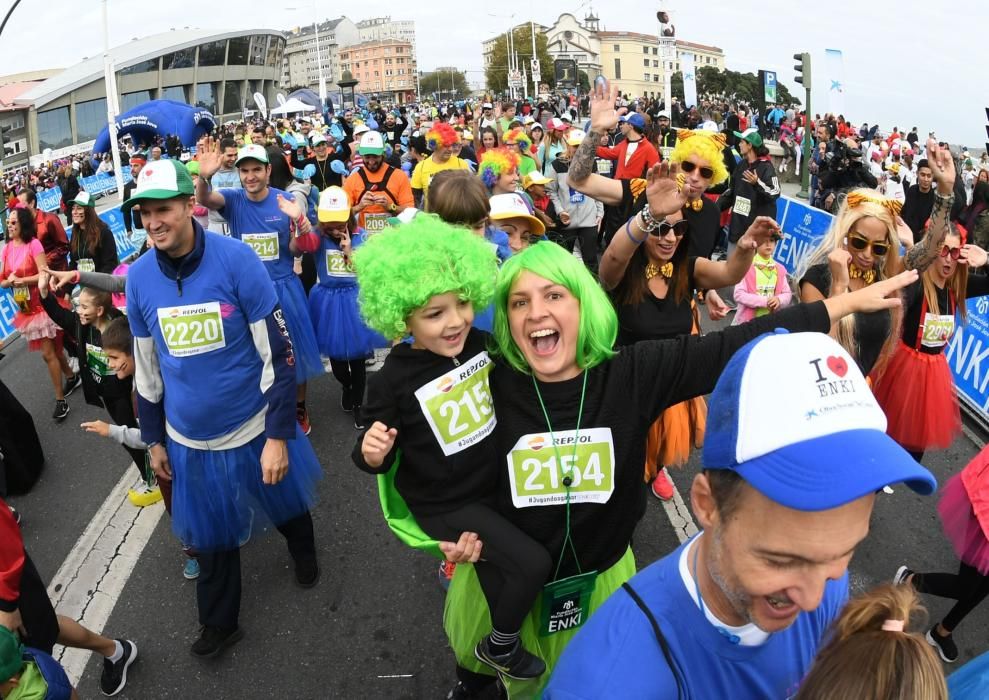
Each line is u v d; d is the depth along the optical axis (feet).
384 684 9.87
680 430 11.37
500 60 314.76
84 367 12.75
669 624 3.90
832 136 49.29
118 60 266.77
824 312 5.92
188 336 9.21
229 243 9.41
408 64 551.59
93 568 12.78
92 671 10.34
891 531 12.97
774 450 3.17
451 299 5.64
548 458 5.87
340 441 17.06
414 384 5.85
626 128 28.37
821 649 3.48
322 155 40.01
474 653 6.95
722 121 91.66
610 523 6.11
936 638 9.91
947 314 11.71
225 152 25.08
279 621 11.15
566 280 5.53
